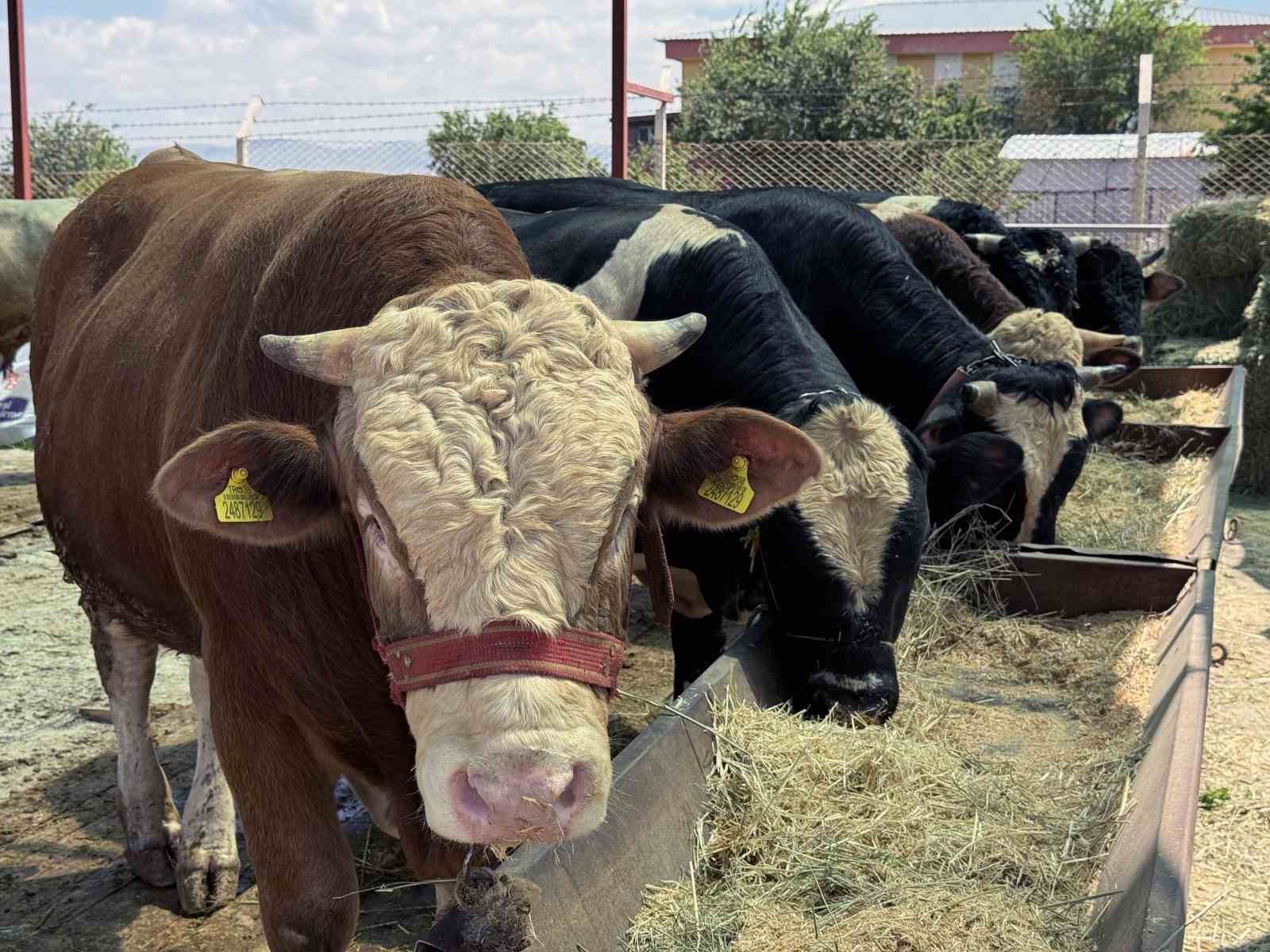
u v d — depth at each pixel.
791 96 19.03
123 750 3.60
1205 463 6.84
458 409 1.99
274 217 2.89
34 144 14.78
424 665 1.89
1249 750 4.28
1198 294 12.66
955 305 6.73
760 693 3.62
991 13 43.62
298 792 2.61
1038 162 21.23
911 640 4.56
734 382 4.29
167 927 3.39
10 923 3.38
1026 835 3.20
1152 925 1.98
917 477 3.83
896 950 2.69
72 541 3.56
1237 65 41.56
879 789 3.34
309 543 2.32
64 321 3.88
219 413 2.64
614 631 2.03
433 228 2.54
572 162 12.82
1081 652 4.47
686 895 2.81
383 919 3.43
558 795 1.81
